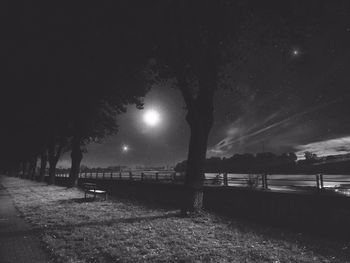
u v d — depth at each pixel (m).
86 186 23.62
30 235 10.54
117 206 17.59
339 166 30.12
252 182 17.69
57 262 7.59
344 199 9.92
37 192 28.55
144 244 9.05
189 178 14.10
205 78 14.22
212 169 55.75
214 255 7.98
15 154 68.00
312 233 10.61
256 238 9.81
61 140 41.28
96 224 12.16
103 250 8.46
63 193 26.75
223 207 15.05
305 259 7.70
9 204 19.95
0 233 10.84
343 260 7.73
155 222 12.38
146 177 33.22
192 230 10.90
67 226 11.83
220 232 10.62
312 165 34.38
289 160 49.94
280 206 12.09
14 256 8.10
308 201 11.05
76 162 33.44
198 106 14.38
